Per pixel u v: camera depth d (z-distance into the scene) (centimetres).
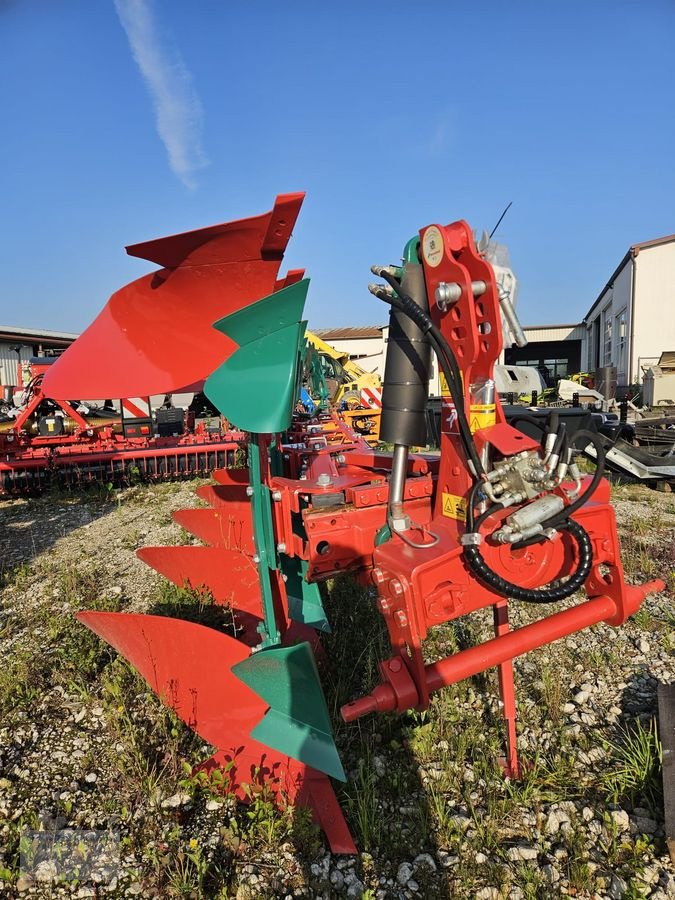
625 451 782
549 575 221
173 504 771
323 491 261
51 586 481
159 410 1122
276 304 223
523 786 253
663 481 780
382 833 232
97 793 256
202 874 208
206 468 939
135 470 884
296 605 354
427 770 264
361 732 288
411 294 216
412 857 222
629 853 221
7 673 341
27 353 2262
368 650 344
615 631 382
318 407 844
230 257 217
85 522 704
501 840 228
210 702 264
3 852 228
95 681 338
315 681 231
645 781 248
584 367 4284
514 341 209
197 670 263
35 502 825
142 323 235
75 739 291
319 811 233
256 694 260
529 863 218
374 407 1320
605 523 224
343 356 1421
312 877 212
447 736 283
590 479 239
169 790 253
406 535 219
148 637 262
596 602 220
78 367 230
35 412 992
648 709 303
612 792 248
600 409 1127
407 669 195
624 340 2589
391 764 269
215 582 402
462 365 210
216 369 238
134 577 501
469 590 204
